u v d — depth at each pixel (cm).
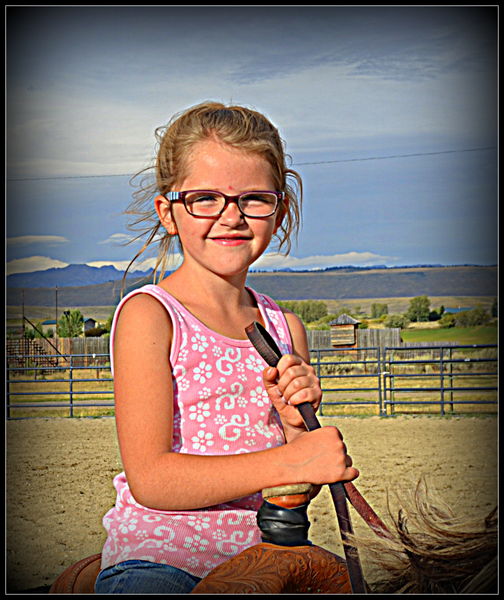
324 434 117
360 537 107
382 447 805
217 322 139
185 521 121
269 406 135
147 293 135
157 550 117
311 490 120
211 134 135
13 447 848
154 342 129
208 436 129
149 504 117
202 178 134
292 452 115
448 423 1008
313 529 434
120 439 124
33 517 509
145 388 125
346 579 113
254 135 136
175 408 130
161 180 145
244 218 134
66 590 127
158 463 118
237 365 134
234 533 122
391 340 2405
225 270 134
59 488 616
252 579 108
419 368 2120
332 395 1577
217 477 115
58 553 417
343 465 114
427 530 106
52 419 1148
